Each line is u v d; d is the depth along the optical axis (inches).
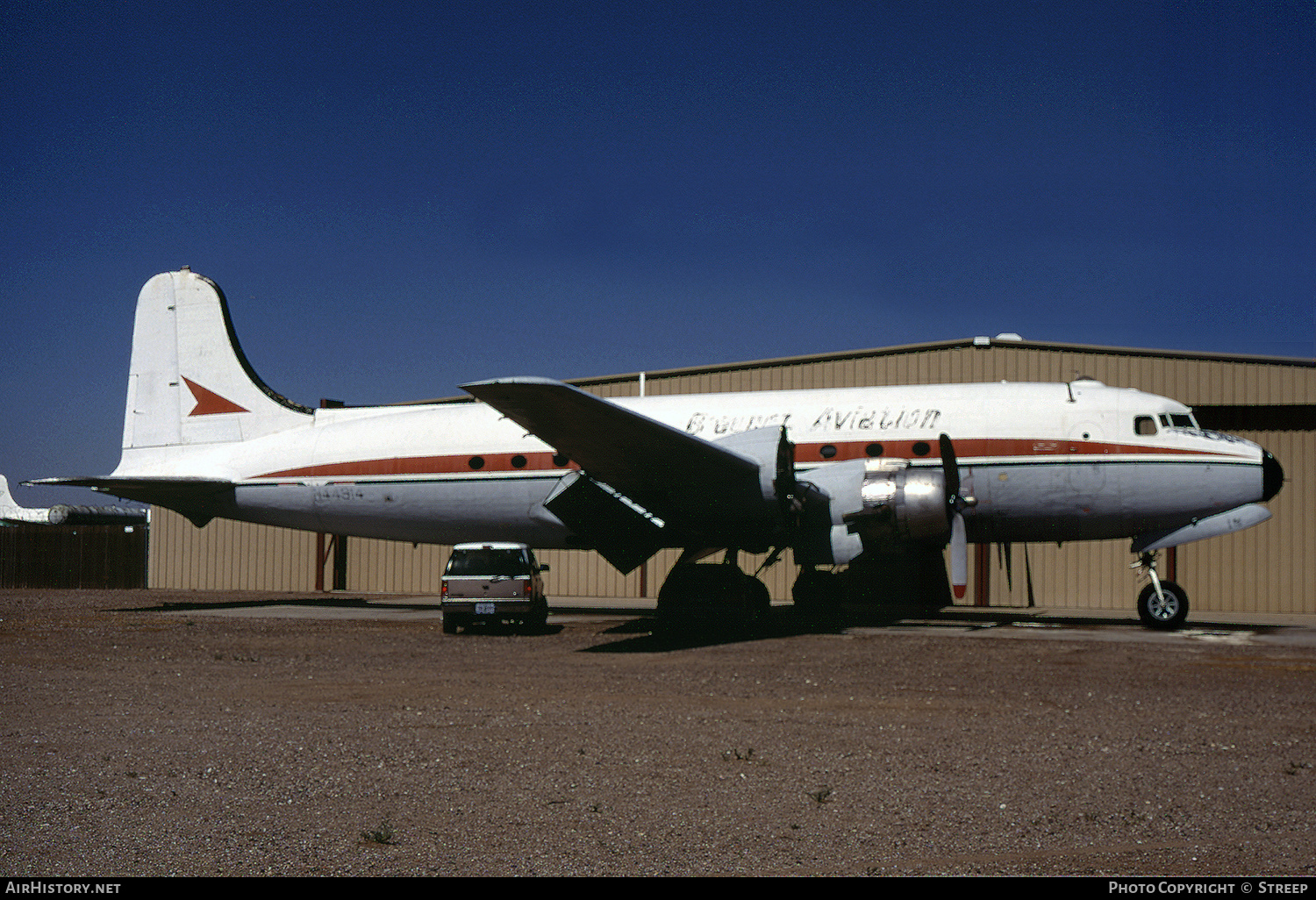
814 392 762.2
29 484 826.8
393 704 374.9
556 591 1113.4
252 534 1218.0
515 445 783.7
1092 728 329.1
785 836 214.7
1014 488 700.0
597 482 658.2
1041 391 722.8
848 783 257.9
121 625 706.8
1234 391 927.0
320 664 488.4
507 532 801.6
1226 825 221.6
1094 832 216.7
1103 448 690.2
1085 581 952.9
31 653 538.6
